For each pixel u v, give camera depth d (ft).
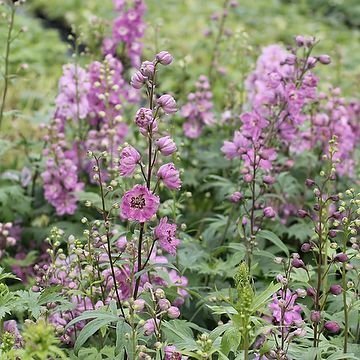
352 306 20.43
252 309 18.08
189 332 21.12
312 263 27.76
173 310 19.67
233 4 38.47
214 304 23.86
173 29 62.64
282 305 19.22
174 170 19.94
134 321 19.88
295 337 19.53
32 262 28.53
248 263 24.29
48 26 71.36
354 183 31.99
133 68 36.78
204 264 25.48
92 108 31.45
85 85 31.27
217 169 32.24
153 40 40.75
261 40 64.08
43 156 31.81
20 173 32.83
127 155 19.72
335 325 19.71
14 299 20.98
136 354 18.72
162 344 19.17
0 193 30.53
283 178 29.09
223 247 25.35
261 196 27.25
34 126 39.06
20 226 31.37
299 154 31.37
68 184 30.22
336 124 31.07
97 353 20.43
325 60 27.86
